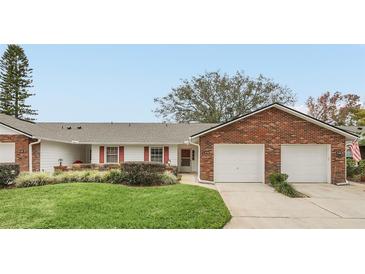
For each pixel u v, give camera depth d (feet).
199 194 35.24
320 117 139.44
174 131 80.18
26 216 26.04
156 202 31.09
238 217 27.96
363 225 25.63
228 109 118.83
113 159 72.33
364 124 91.61
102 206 29.22
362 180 58.34
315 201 36.32
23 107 141.69
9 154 59.62
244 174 55.11
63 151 71.31
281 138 54.44
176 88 123.13
